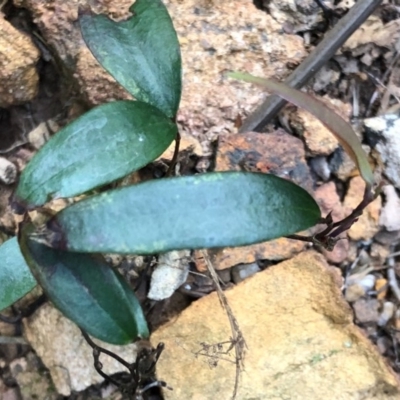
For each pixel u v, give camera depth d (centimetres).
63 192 14
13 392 23
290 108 24
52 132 24
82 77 22
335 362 22
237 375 19
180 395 21
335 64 25
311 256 23
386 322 24
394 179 24
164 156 22
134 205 12
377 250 24
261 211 13
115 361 22
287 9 24
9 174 23
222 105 23
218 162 22
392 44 25
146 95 17
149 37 17
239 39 23
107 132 15
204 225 13
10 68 22
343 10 24
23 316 23
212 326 22
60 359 22
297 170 23
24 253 13
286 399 21
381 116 24
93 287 14
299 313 22
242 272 23
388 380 21
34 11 22
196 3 23
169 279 22
